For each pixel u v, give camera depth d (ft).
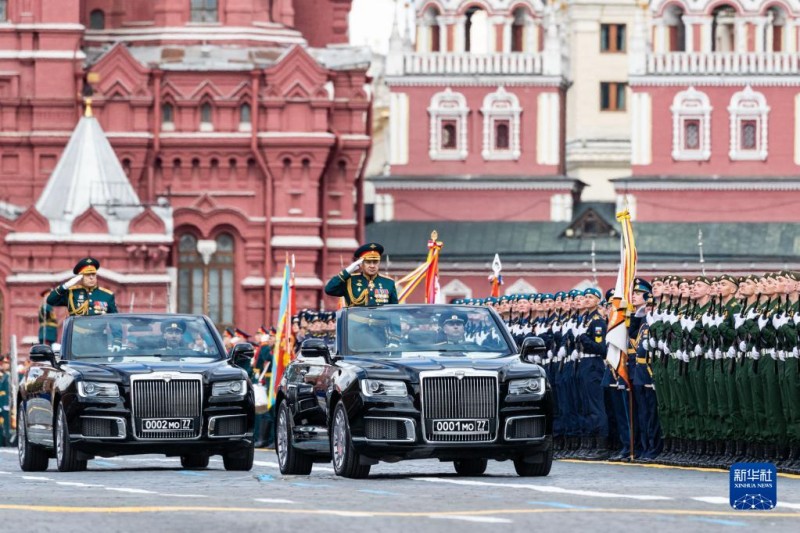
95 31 510.99
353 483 146.20
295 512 114.42
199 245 498.28
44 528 105.40
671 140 632.38
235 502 124.36
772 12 645.92
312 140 499.10
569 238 625.82
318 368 160.97
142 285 466.29
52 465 198.90
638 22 636.48
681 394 180.14
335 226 509.35
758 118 632.38
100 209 466.70
